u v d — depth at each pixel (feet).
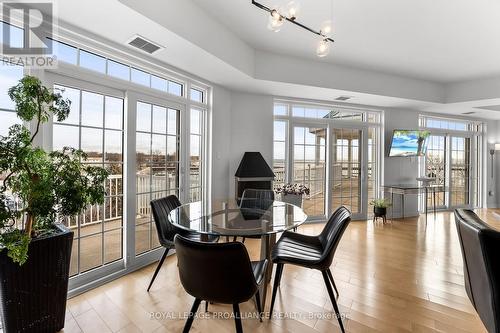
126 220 8.96
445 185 20.77
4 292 5.20
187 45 8.55
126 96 8.92
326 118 16.57
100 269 8.27
